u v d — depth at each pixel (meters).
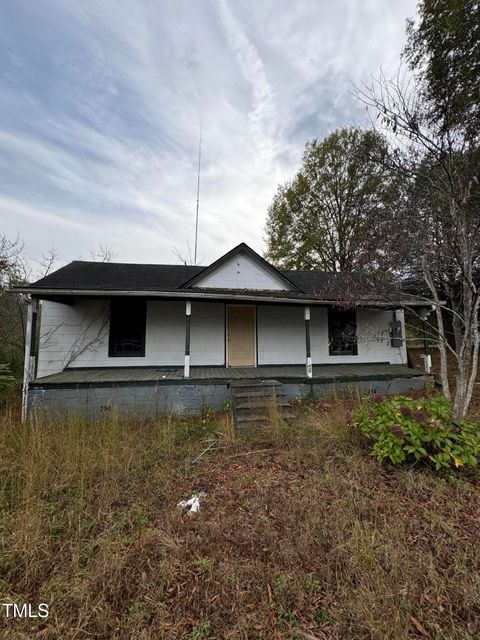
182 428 5.02
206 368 8.74
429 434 3.16
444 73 3.68
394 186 4.27
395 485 2.99
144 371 7.95
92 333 8.30
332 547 2.15
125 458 3.70
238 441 4.32
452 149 3.37
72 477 3.23
